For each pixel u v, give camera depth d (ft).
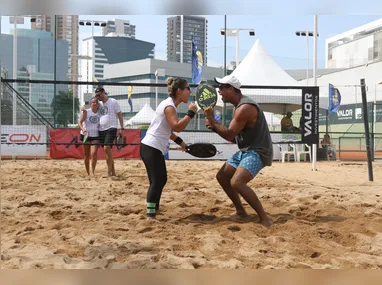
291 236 13.89
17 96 52.06
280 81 54.29
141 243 12.65
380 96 88.99
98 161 45.16
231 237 13.66
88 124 30.01
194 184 26.18
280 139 45.09
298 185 26.78
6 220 15.67
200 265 10.76
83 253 11.80
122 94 73.72
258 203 15.33
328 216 17.20
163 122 16.15
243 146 15.87
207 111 15.33
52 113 65.16
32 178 28.48
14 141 44.57
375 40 128.16
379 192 24.79
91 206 18.67
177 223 15.87
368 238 13.57
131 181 27.45
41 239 13.12
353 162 54.49
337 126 88.58
